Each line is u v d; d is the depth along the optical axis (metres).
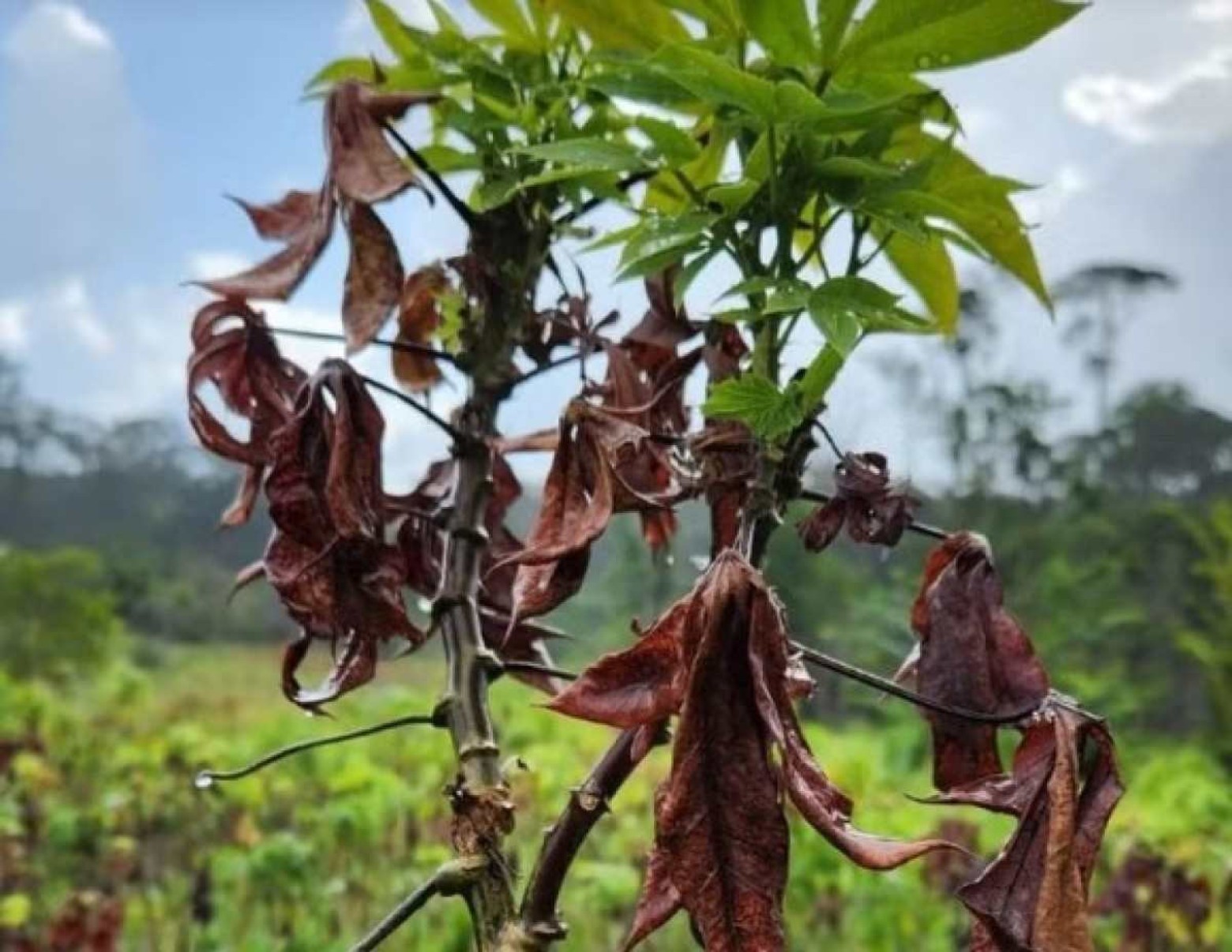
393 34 0.76
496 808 0.58
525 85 0.71
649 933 0.54
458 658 0.62
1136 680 7.86
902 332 0.68
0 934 1.93
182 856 2.58
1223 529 6.95
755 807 0.51
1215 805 3.80
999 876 0.56
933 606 0.62
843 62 0.60
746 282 0.56
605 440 0.58
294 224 0.67
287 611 0.64
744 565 0.52
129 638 9.29
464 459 0.65
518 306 0.67
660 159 0.61
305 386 0.62
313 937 2.02
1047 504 8.92
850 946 2.29
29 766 2.83
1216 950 1.95
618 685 0.52
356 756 3.06
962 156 0.67
